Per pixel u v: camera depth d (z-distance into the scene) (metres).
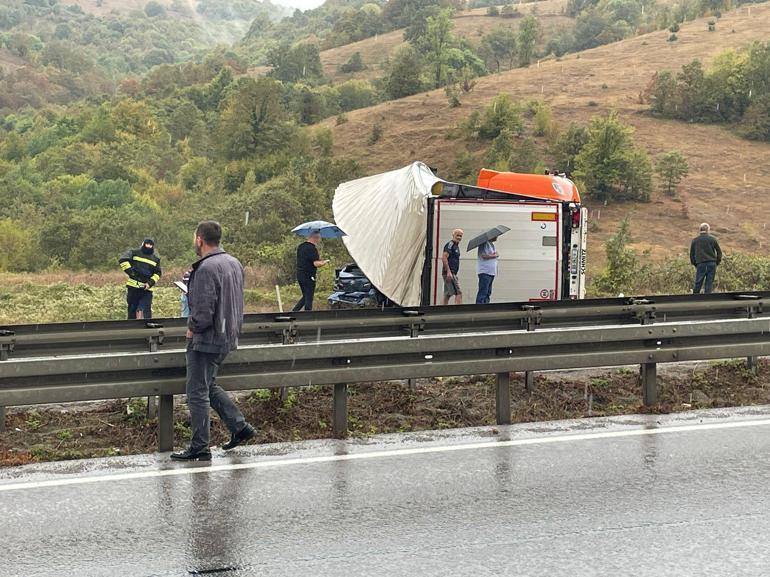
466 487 7.29
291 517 6.56
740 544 6.05
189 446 8.16
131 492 7.12
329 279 27.11
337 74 153.62
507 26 159.00
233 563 5.69
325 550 5.91
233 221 43.75
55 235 45.12
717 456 8.19
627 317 10.97
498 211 18.41
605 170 55.06
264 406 9.62
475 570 5.58
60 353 9.11
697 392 10.71
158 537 6.14
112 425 9.05
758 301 11.73
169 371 8.23
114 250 44.91
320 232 18.44
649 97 73.31
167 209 70.50
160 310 20.72
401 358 8.92
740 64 70.06
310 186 51.88
